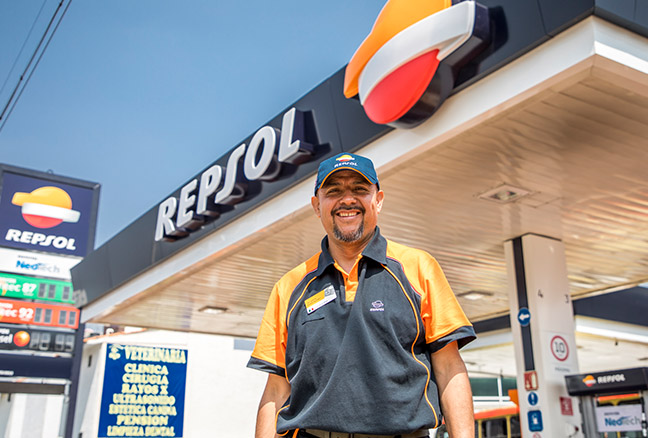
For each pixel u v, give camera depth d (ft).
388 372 5.31
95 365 45.39
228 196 25.44
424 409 5.29
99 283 40.68
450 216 23.18
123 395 45.11
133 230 35.37
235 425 52.54
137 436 44.86
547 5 13.99
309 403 5.54
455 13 15.26
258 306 39.24
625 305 37.58
